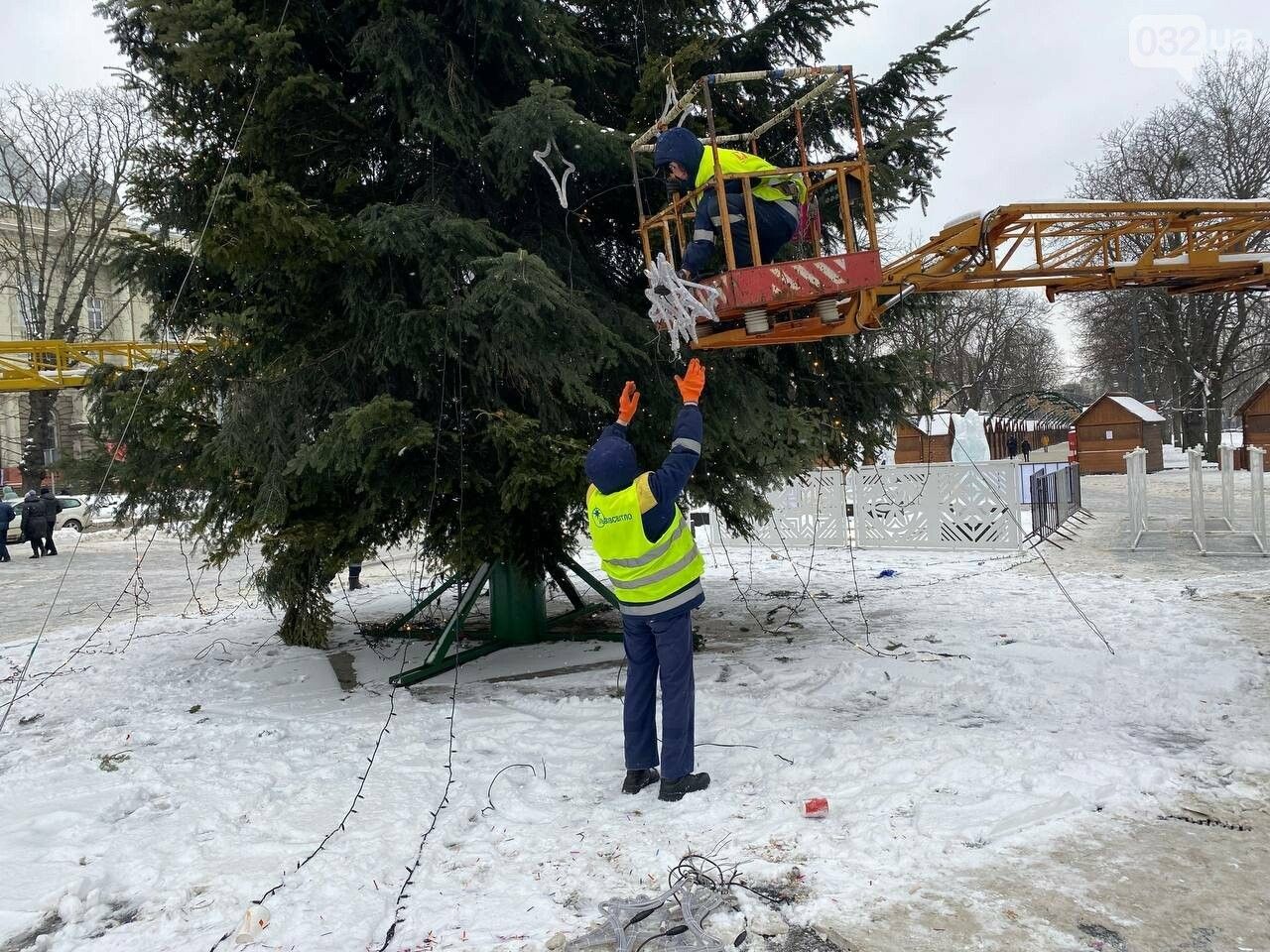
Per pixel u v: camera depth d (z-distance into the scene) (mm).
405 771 4617
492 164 6465
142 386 6227
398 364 6176
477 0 5887
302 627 8242
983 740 4523
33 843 3891
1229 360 33844
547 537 6828
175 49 5461
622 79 7137
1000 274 5070
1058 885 3082
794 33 7000
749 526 8242
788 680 6039
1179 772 4055
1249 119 29203
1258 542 11648
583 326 5898
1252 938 2715
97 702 6801
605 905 3043
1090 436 34969
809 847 3441
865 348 7797
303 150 6188
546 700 5941
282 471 5863
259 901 3215
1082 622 7691
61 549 24109
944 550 13625
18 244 34875
